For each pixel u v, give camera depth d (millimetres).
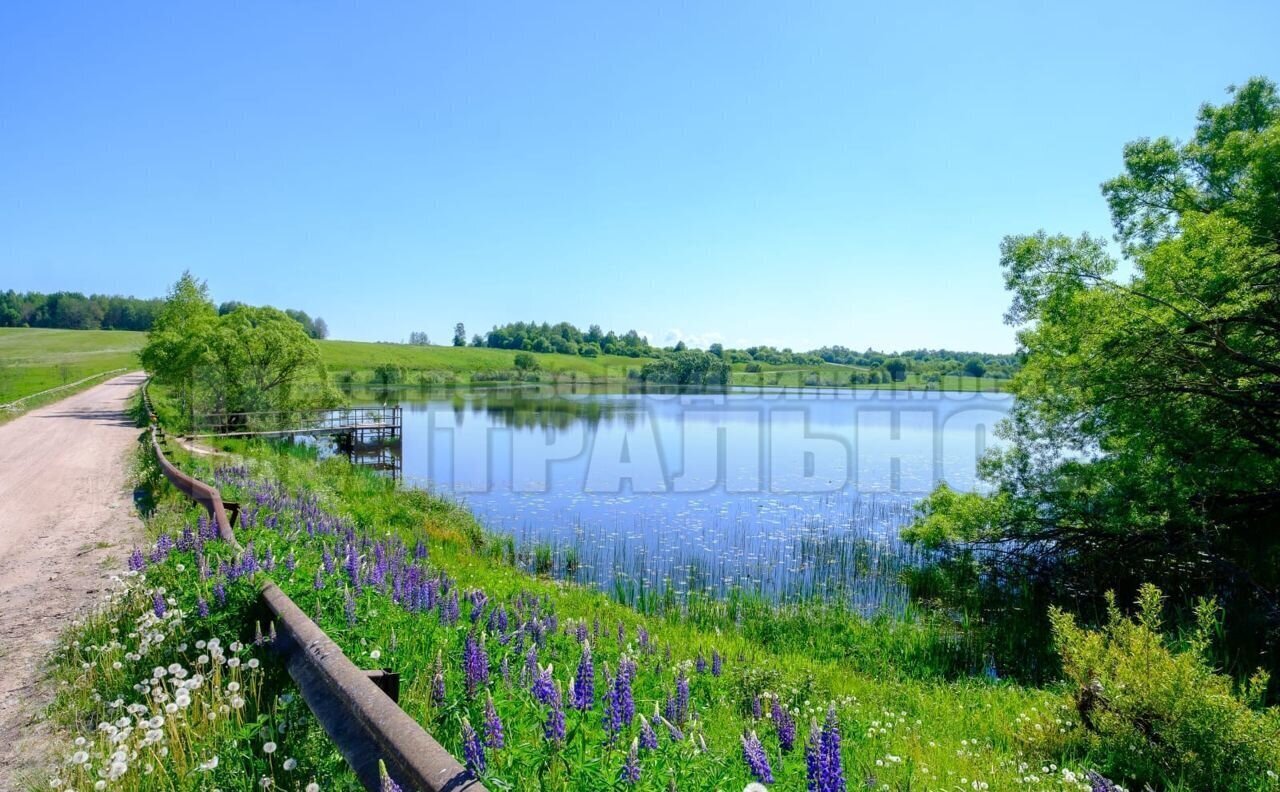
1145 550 13508
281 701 4359
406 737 2947
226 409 39938
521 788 3465
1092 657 7113
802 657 10438
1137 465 13391
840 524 21875
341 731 3428
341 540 10062
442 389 110812
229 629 5691
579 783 3539
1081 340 13766
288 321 43531
